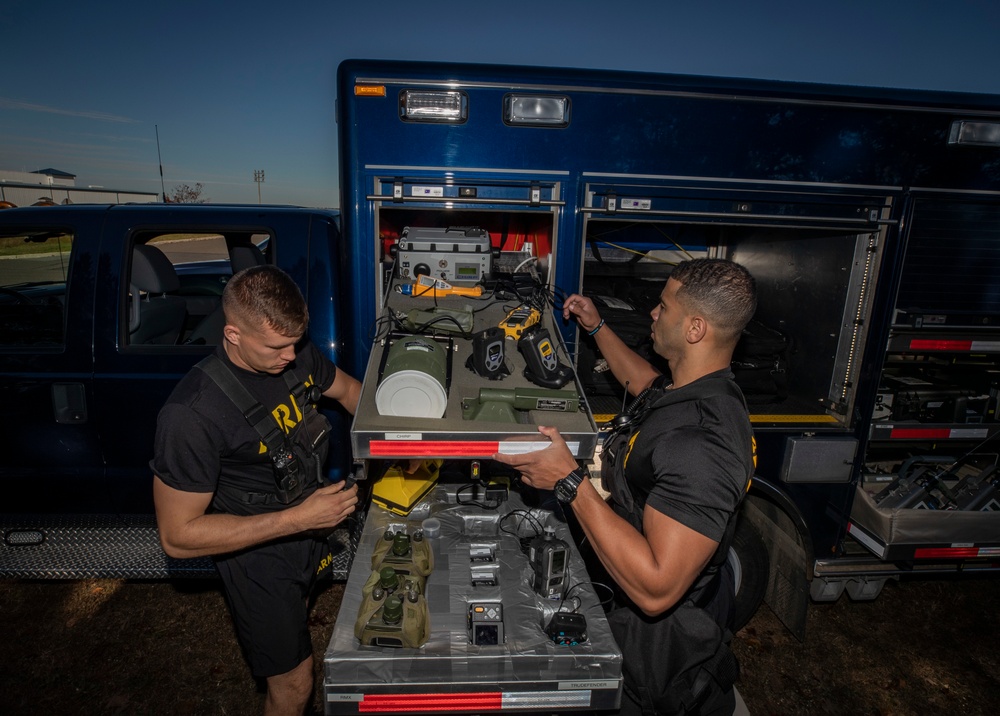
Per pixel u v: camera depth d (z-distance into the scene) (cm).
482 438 153
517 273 279
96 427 272
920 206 263
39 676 264
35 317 290
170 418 165
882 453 326
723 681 170
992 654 304
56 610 306
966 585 359
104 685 261
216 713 249
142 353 269
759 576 293
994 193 264
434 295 241
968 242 269
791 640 309
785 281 334
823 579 294
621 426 184
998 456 307
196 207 287
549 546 171
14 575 275
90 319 270
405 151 243
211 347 275
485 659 151
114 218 280
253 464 183
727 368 168
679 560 139
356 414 159
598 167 249
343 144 243
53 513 284
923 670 292
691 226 407
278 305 160
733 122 248
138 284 283
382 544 180
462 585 175
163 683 263
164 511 168
